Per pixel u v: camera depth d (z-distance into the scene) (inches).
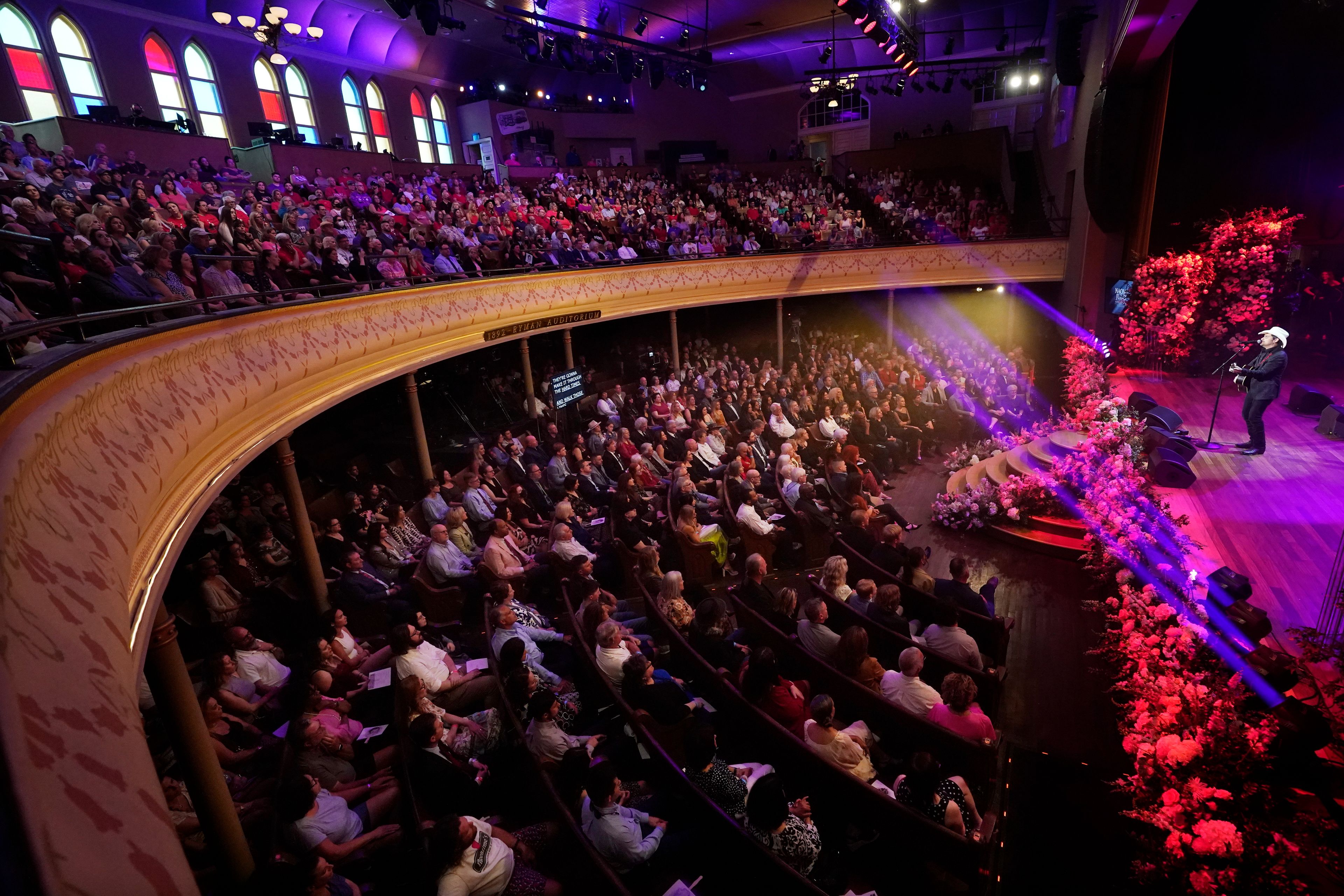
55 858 36.7
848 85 921.5
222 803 183.8
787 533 418.6
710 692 253.9
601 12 866.8
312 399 312.2
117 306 231.6
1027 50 935.0
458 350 458.9
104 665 67.5
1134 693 267.7
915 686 236.1
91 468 117.6
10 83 562.6
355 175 610.9
